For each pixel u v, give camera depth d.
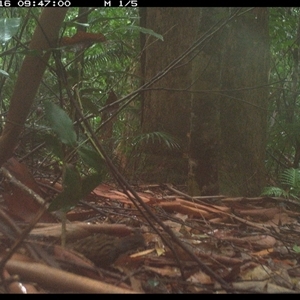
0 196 2.93
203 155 3.93
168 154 5.70
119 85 6.39
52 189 3.14
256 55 5.48
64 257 2.04
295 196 4.93
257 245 3.03
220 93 4.00
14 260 1.82
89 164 2.31
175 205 3.67
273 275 2.46
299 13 7.18
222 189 5.00
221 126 5.34
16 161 2.82
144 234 2.77
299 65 7.75
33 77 2.82
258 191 5.30
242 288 2.19
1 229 2.24
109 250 2.14
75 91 2.95
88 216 3.16
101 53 6.42
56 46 2.74
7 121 2.85
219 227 3.47
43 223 2.50
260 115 5.54
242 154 5.33
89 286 1.66
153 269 2.21
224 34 3.78
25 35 4.55
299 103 7.70
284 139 6.78
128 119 6.54
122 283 2.01
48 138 2.35
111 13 6.00
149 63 5.99
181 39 5.81
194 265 2.35
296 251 2.97
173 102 5.80
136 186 4.75
